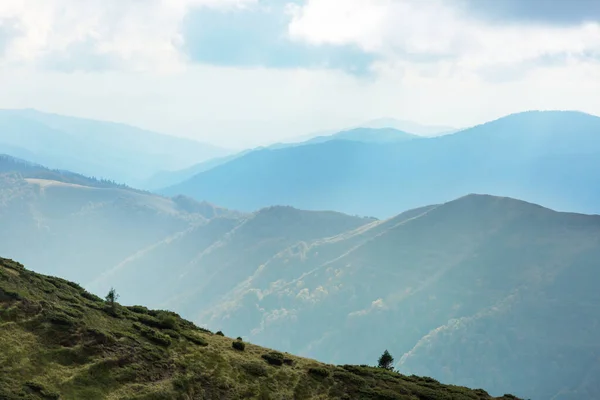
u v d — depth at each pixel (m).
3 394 42.81
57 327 53.12
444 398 64.31
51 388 46.00
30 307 53.69
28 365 47.28
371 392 62.28
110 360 52.41
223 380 57.03
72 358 50.69
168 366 55.69
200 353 60.50
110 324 58.81
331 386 62.19
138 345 56.66
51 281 63.16
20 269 61.09
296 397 58.62
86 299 62.81
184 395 52.91
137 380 52.03
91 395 47.59
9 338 49.03
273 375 60.97
